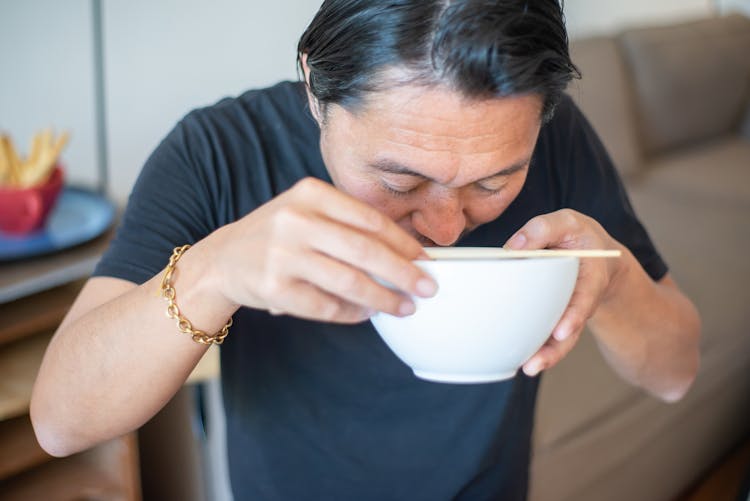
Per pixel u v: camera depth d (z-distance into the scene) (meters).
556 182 1.02
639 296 0.90
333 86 0.69
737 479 2.31
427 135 0.67
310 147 0.96
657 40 3.20
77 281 1.56
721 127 3.57
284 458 1.03
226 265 0.63
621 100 2.92
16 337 1.42
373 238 0.59
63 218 1.60
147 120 1.92
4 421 1.47
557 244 0.74
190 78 1.97
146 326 0.73
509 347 0.67
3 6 1.64
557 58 0.66
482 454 1.03
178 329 0.72
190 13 1.92
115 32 1.80
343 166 0.74
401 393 1.00
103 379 0.77
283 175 0.96
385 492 1.06
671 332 0.98
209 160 0.93
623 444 1.80
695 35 3.38
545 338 0.70
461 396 1.01
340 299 0.63
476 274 0.62
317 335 0.98
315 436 1.02
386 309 0.63
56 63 1.75
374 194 0.74
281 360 0.99
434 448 1.03
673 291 1.07
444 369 0.70
